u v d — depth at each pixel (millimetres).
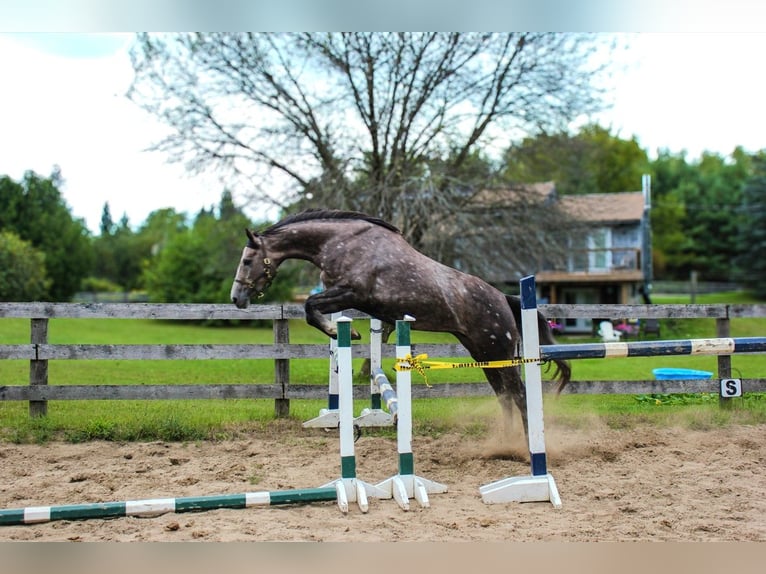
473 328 5840
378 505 4648
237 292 5676
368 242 5625
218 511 4449
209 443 6574
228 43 13531
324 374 11430
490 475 5473
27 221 45000
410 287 5492
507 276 16094
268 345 7547
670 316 7996
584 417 7543
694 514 4375
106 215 66938
